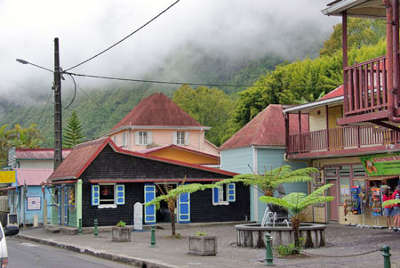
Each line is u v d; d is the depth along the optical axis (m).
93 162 27.81
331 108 28.52
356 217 25.92
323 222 28.12
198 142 55.03
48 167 46.84
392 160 23.50
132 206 28.48
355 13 13.01
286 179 24.00
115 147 28.14
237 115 59.59
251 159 31.28
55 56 29.03
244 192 31.17
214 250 16.30
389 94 11.04
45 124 139.38
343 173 27.53
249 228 18.27
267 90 57.41
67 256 18.08
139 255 16.53
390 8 11.03
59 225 30.61
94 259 17.22
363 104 12.41
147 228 27.95
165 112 54.81
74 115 95.56
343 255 15.32
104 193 28.12
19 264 15.60
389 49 11.02
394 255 14.90
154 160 29.17
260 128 31.98
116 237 21.75
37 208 37.88
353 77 12.57
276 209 20.66
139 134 53.19
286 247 15.74
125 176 28.38
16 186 37.75
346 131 26.31
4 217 40.06
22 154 46.44
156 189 30.45
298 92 56.03
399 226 22.61
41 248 21.59
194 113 90.56
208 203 30.22
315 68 56.19
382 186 23.67
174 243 20.75
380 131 23.70
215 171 30.44
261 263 14.16
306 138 29.02
